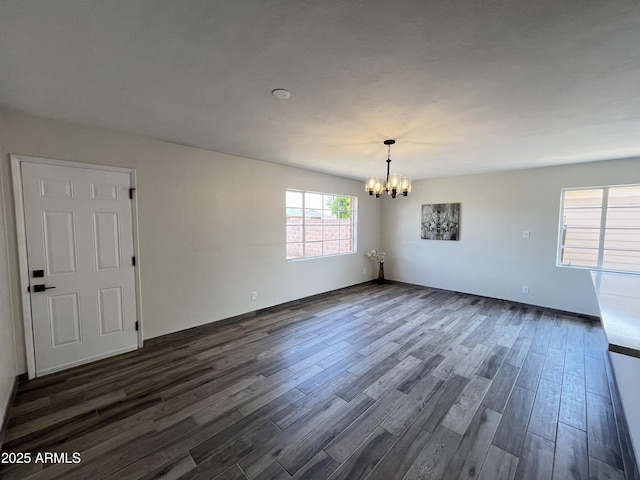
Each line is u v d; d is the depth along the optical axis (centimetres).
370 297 526
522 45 143
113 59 159
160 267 327
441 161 409
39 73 173
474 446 178
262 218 430
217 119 249
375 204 650
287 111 231
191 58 158
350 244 613
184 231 345
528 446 178
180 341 332
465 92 195
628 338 122
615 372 243
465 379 254
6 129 234
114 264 294
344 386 242
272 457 169
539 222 449
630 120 241
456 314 428
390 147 335
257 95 203
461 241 537
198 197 356
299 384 245
